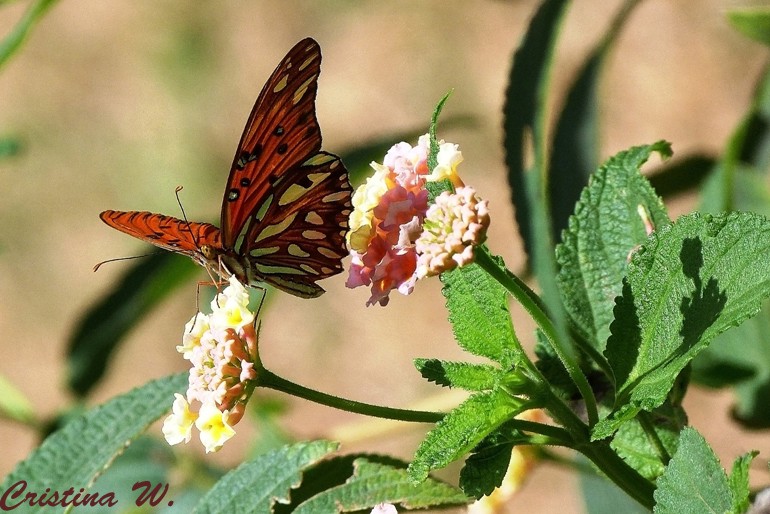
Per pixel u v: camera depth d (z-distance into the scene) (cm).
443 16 182
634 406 83
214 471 94
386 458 87
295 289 88
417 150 84
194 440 121
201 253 88
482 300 84
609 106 156
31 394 174
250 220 87
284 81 86
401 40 183
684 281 84
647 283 84
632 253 84
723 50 153
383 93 179
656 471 85
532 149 87
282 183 87
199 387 84
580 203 86
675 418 85
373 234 84
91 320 96
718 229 83
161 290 95
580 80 91
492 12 179
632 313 84
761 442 118
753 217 83
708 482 82
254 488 87
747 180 92
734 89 150
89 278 183
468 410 83
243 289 85
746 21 91
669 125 151
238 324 84
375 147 94
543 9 88
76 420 89
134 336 171
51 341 180
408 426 95
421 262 83
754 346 90
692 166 94
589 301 86
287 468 87
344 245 88
